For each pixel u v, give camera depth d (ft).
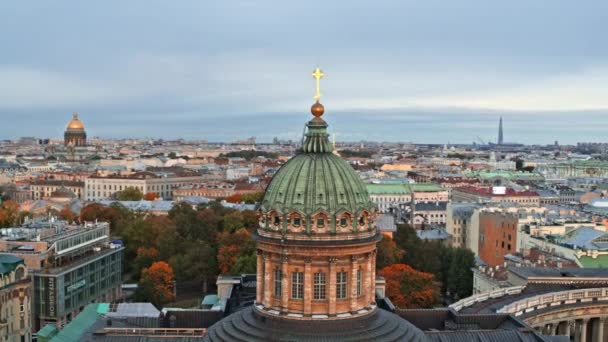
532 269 652.89
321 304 298.56
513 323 462.19
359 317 299.79
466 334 417.90
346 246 295.28
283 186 303.68
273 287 305.32
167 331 422.82
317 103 313.53
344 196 300.20
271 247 301.84
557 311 556.92
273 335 292.81
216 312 478.18
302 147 314.35
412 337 304.71
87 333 425.69
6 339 636.48
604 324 584.40
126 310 584.81
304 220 296.10
